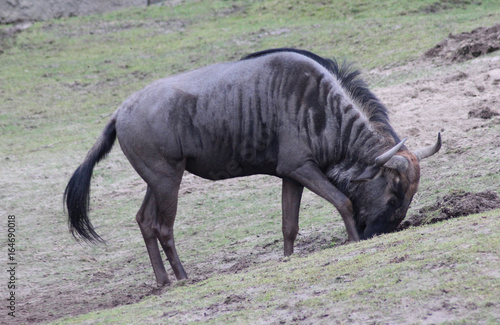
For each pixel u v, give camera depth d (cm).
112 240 3597
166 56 7488
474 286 1580
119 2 9806
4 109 6688
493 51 4906
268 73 2531
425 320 1489
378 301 1631
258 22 8050
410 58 5525
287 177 2536
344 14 7706
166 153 2527
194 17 8762
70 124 6094
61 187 4522
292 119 2488
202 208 3806
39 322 2448
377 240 2203
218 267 2833
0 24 9269
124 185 4431
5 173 4888
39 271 3244
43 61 7944
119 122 2592
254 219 3469
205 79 2575
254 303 1827
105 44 8269
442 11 7244
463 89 4381
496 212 2223
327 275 1908
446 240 1952
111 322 1970
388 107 4394
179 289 2248
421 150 2458
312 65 2520
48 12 9500
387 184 2394
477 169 3120
